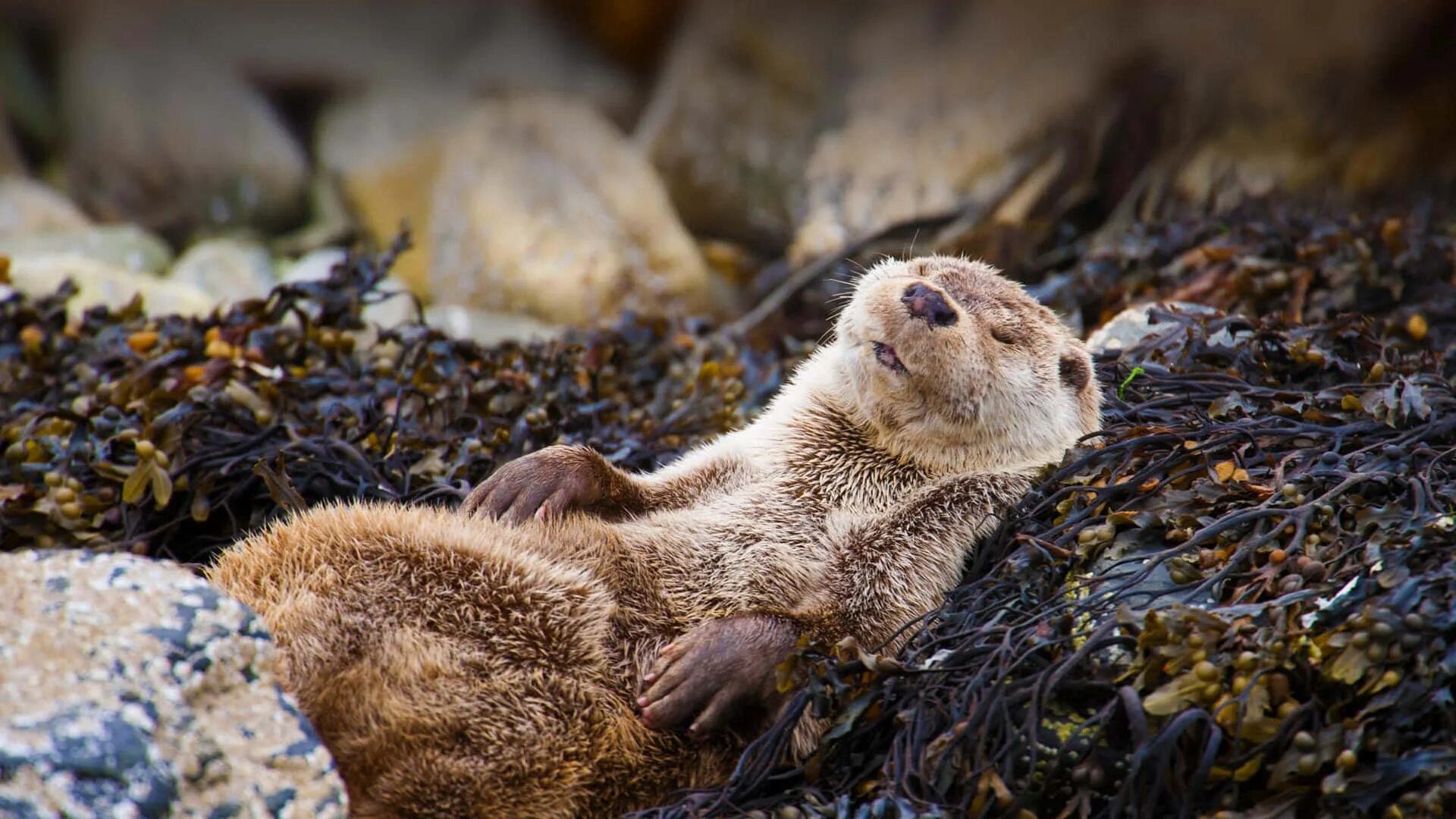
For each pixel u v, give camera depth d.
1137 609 10.99
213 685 9.51
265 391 16.20
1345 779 9.38
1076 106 31.81
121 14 38.09
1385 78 30.50
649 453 17.02
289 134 37.62
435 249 33.06
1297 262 19.80
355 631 10.75
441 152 35.16
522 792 10.80
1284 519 11.49
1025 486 13.39
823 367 14.59
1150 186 29.05
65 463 14.43
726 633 11.64
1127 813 9.97
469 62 39.81
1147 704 10.03
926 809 10.09
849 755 11.48
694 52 37.22
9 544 13.96
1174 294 20.16
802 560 12.99
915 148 33.75
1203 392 15.02
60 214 32.88
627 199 33.34
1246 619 10.33
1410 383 13.20
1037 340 14.15
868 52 36.88
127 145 36.34
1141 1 32.31
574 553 12.29
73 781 8.56
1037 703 10.35
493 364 18.30
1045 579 12.09
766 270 33.41
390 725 10.48
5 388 18.08
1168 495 12.35
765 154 36.28
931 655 11.80
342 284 18.81
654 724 11.32
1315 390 15.21
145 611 9.57
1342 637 9.89
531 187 33.19
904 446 13.74
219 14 38.50
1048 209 30.64
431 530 11.49
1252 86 30.98
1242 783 9.88
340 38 39.28
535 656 11.19
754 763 11.24
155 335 18.31
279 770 9.45
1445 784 9.07
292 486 14.82
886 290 13.58
